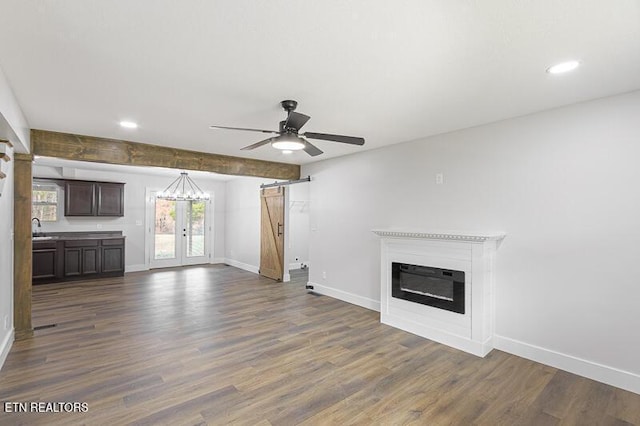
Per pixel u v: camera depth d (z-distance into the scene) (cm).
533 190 320
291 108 290
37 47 196
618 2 153
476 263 332
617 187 272
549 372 296
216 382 275
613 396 258
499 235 332
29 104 295
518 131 330
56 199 700
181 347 344
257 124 359
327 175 567
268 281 684
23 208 363
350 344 357
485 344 332
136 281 674
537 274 317
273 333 388
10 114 254
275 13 164
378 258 478
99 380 275
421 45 195
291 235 838
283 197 684
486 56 207
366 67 224
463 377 287
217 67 224
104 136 412
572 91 265
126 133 398
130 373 287
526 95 273
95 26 175
